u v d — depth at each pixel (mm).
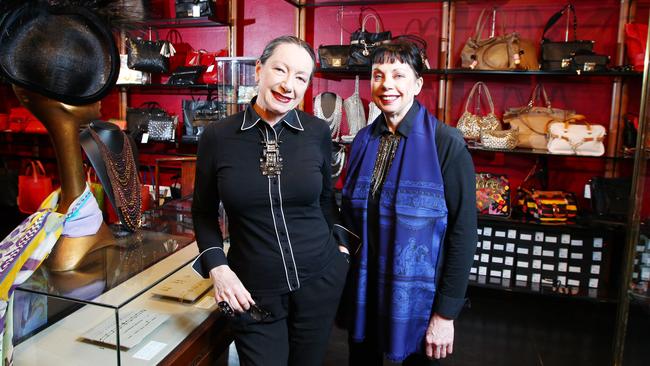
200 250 1277
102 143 1498
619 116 3217
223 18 3951
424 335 1454
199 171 1269
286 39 1158
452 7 3414
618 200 3023
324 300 1313
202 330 1318
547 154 3051
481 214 3219
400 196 1411
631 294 1443
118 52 1253
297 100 1186
